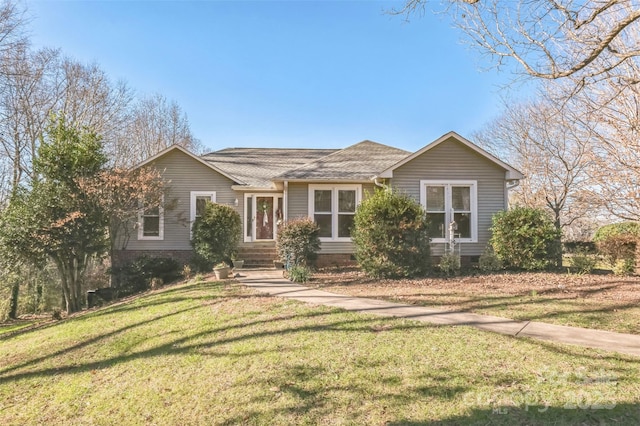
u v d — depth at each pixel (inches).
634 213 477.4
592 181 541.0
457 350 182.1
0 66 563.2
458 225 499.2
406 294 318.0
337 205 538.3
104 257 560.7
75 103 823.7
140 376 187.2
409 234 400.8
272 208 616.7
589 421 118.3
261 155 781.3
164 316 285.4
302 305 280.5
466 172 500.1
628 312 247.4
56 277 683.4
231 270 454.3
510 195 957.2
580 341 192.1
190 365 189.8
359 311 260.4
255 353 193.5
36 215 460.8
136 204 518.6
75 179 478.0
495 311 256.5
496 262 436.8
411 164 498.3
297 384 157.6
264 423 133.2
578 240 771.4
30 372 217.2
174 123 1343.5
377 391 147.1
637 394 133.0
